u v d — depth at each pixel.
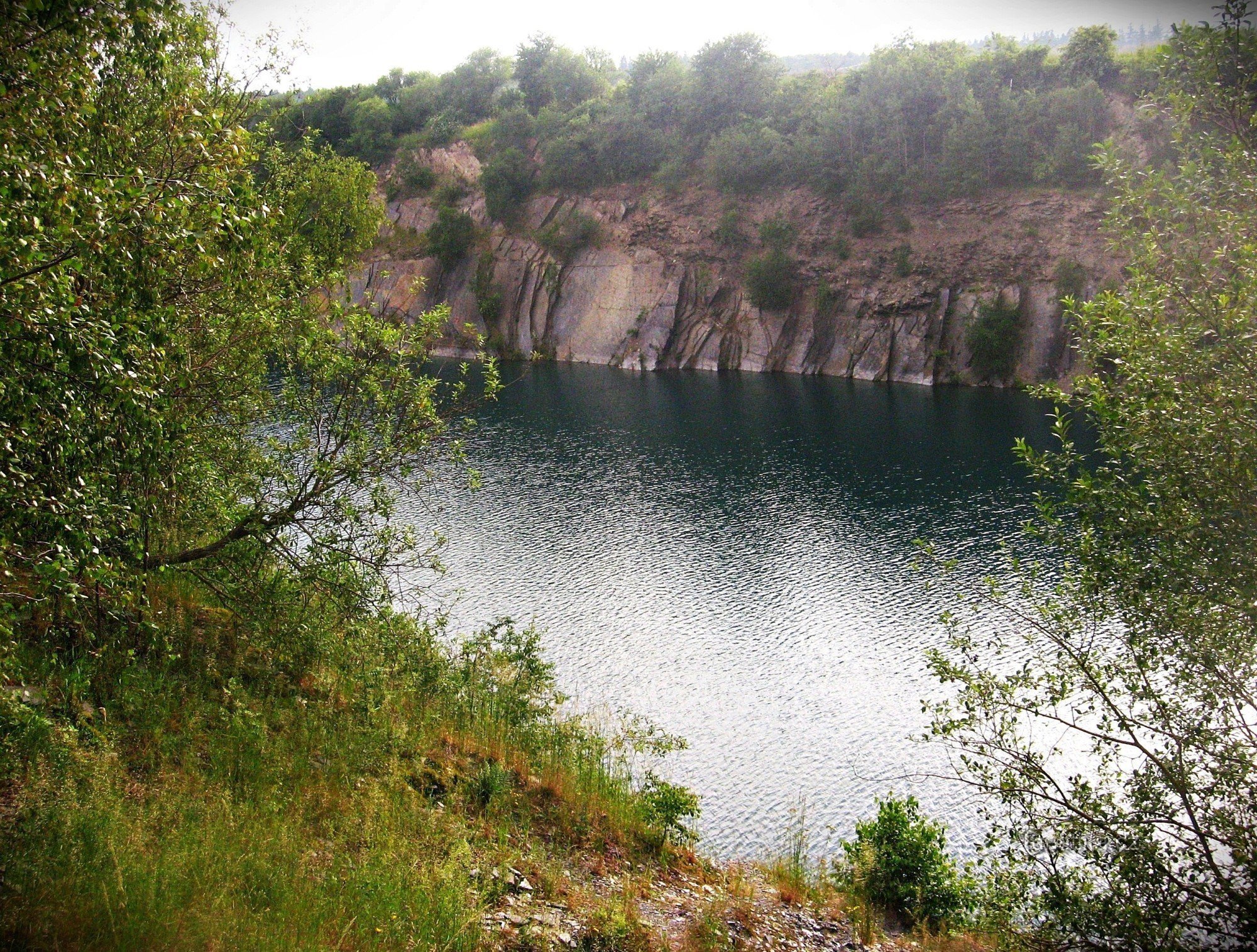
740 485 54.09
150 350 8.02
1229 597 9.09
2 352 6.73
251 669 13.32
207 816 9.02
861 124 103.25
